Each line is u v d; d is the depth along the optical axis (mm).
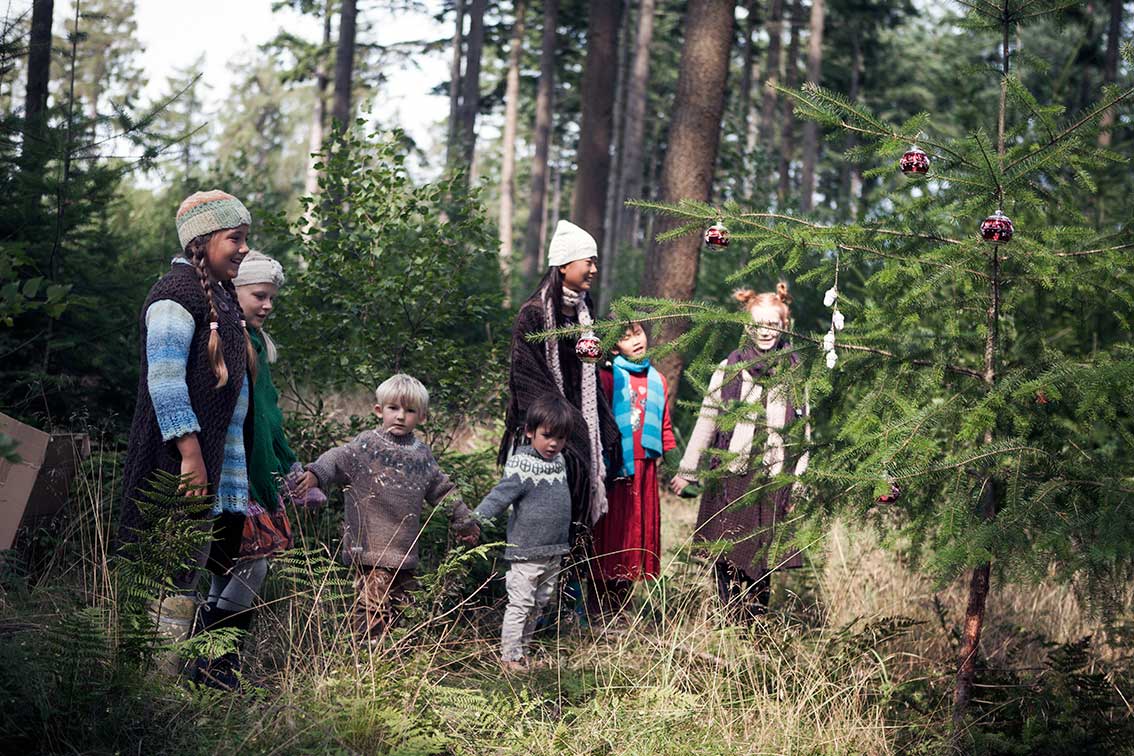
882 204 4430
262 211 5855
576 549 4758
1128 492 3154
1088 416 3496
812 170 21031
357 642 3701
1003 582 3268
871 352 3705
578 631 4602
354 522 4207
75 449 4289
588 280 4805
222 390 3332
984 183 3453
